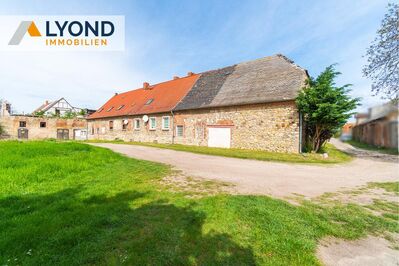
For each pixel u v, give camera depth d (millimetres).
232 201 4285
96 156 9062
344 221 3732
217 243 2848
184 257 2541
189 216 3549
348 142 29406
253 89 16250
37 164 6559
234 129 16172
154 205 4000
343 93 11914
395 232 3439
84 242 2711
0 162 6434
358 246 3055
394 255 2871
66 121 33562
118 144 19016
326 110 11711
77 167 6844
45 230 2891
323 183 6379
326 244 3061
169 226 3197
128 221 3312
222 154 12500
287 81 14727
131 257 2465
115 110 29375
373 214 4090
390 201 4820
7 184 4816
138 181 5699
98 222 3203
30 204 3848
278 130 13945
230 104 16188
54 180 5535
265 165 9344
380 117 19297
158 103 23281
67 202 3957
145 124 23562
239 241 2918
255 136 15039
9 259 2328
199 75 23984
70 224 3150
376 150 18406
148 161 9156
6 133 29281
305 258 2658
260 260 2578
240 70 19766
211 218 3508
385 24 12008
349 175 7719
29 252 2461
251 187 5609
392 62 12289
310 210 4090
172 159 10203
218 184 5723
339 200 4812
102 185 5191
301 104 12531
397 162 11445
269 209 3957
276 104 14094
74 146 10820
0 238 2676
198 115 18531
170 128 20766
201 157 11258
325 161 10984
